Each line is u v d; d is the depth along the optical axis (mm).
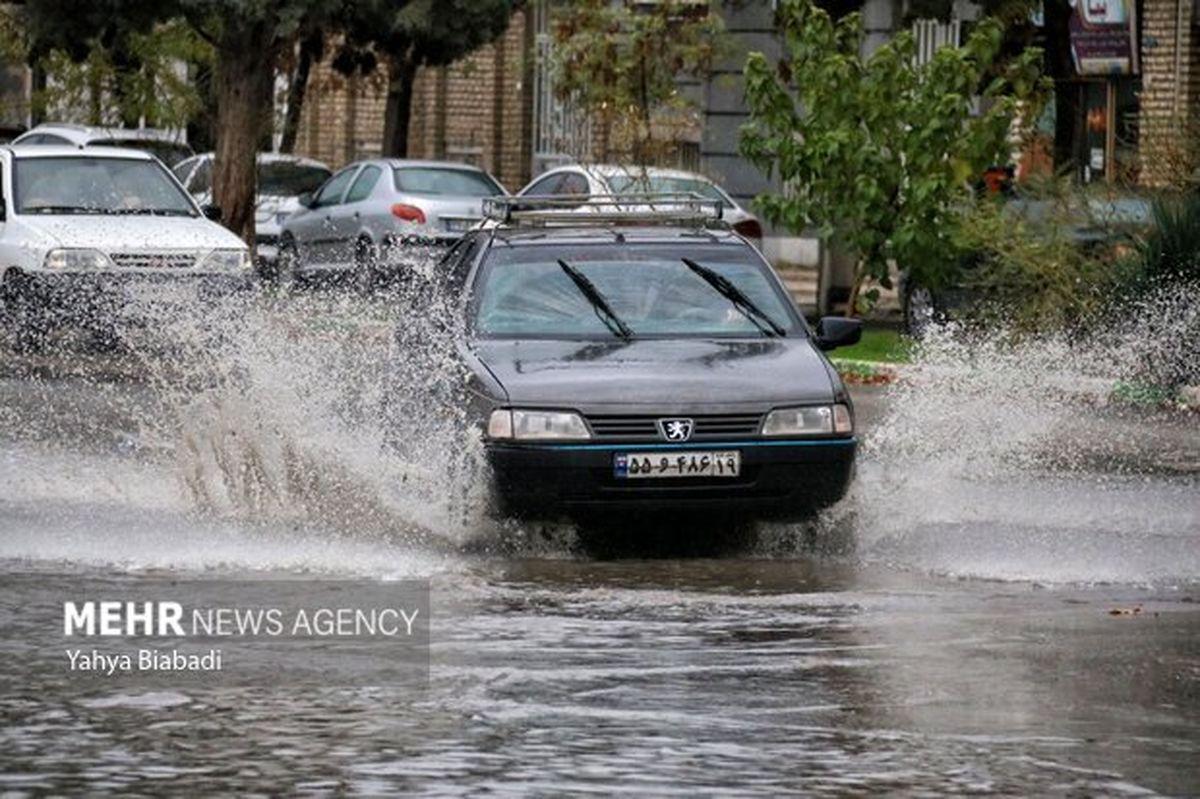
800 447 29594
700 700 20688
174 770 18141
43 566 27766
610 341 31578
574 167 74812
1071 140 79812
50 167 59562
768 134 71625
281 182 87312
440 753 18688
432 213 75000
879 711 20297
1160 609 25516
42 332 56656
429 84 106250
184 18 76062
